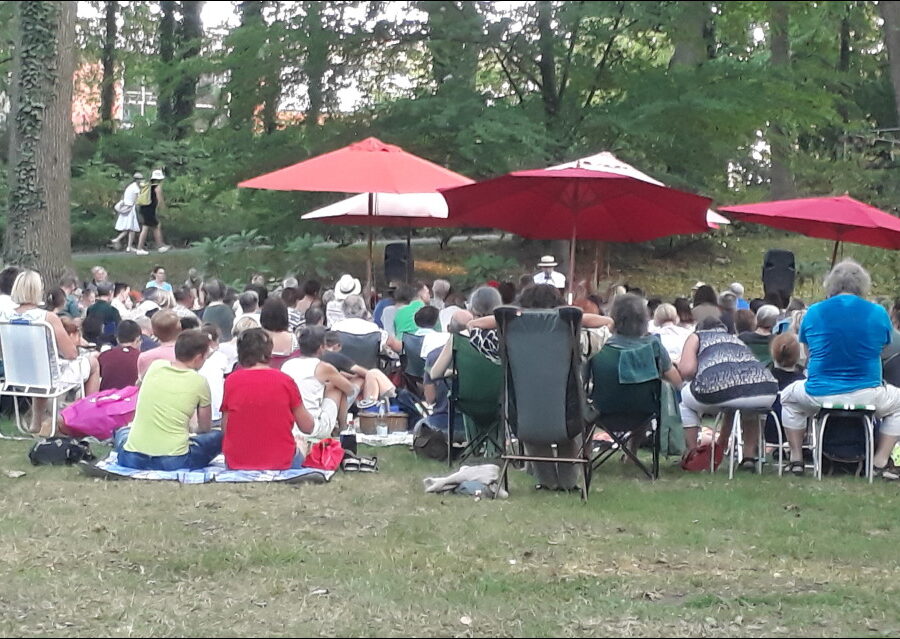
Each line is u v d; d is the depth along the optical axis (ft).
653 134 60.03
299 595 15.05
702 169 64.54
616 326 23.65
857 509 21.62
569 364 21.29
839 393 24.73
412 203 43.06
